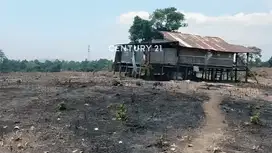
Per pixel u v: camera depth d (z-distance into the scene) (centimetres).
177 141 1065
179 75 3425
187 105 1673
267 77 4675
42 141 1010
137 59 3494
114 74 3791
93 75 3578
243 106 1786
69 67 7438
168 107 1591
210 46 3622
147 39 5678
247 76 3847
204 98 1941
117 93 1912
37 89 2031
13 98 1686
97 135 1088
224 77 3978
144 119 1328
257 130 1266
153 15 5728
